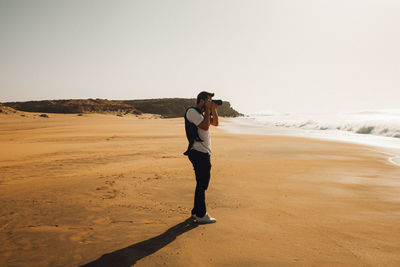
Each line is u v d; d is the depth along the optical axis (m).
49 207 4.22
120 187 5.52
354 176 6.84
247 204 4.49
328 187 5.69
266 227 3.44
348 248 2.83
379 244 2.94
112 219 3.71
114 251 2.74
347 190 5.45
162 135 20.53
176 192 5.17
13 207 4.22
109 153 10.98
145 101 129.00
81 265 2.46
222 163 8.71
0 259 2.57
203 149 3.59
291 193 5.20
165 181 6.08
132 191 5.22
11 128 29.56
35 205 4.32
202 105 3.69
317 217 3.84
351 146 13.76
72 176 6.65
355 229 3.38
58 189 5.35
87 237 3.10
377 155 10.73
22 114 59.50
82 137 18.31
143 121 51.88
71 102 112.69
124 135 20.34
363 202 4.62
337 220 3.72
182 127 32.06
